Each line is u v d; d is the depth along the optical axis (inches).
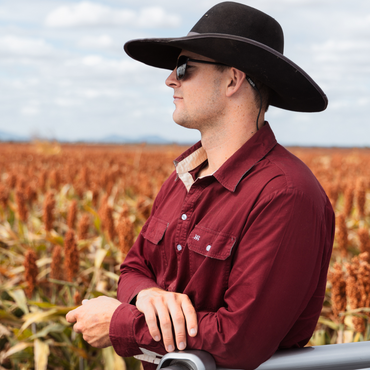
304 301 53.7
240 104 60.3
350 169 748.6
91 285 165.2
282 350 51.1
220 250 55.0
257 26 59.8
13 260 207.5
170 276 64.8
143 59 75.1
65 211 282.4
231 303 51.3
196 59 60.0
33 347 141.7
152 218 71.9
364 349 49.5
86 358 136.0
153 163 788.0
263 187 54.1
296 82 58.4
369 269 120.1
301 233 50.6
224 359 49.4
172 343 51.3
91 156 971.3
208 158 65.6
